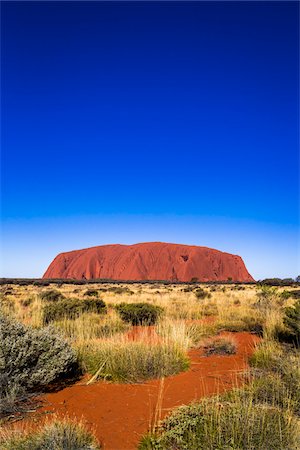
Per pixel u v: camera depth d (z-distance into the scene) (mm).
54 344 7238
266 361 8031
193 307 19016
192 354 9453
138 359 7664
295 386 6004
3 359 6184
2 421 5270
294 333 10461
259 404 5141
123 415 5469
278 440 4246
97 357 8102
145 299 28984
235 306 21250
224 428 4500
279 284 60469
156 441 4469
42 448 4199
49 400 6184
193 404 5391
